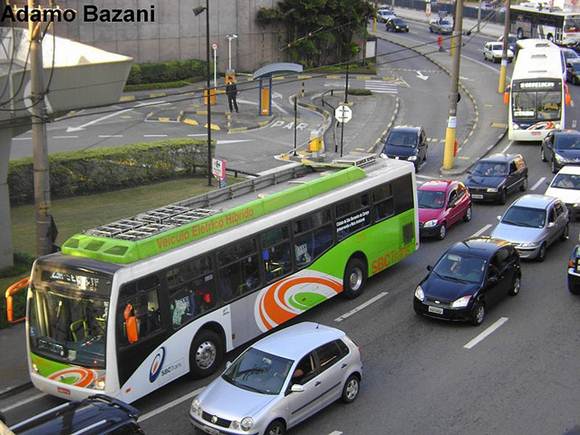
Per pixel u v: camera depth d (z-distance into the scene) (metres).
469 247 20.38
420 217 26.03
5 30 23.06
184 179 33.34
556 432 13.95
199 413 13.40
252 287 17.33
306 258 18.95
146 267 14.68
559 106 40.44
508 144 41.59
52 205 28.69
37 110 17.14
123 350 14.25
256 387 13.62
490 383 15.93
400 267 23.58
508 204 30.67
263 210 17.95
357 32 64.00
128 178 31.45
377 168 22.58
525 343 17.95
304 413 13.88
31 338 15.02
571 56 61.19
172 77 53.97
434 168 36.88
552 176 34.78
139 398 14.89
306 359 14.03
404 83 59.28
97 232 15.67
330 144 40.75
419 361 17.03
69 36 49.44
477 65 66.56
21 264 22.27
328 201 19.62
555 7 74.19
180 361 15.54
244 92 54.38
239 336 17.06
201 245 15.98
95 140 39.44
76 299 14.42
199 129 43.16
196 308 15.92
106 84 20.47
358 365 15.24
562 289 21.53
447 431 14.02
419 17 105.00
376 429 14.10
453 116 35.06
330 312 20.00
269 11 58.50
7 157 21.03
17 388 15.94
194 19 55.25
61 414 12.09
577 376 16.22
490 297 19.45
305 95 53.94
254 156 37.75
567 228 26.17
